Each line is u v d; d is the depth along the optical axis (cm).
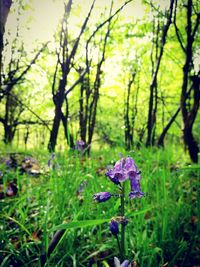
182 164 768
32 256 312
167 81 2598
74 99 2212
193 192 493
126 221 210
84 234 353
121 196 215
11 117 2472
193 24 1479
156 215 379
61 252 317
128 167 212
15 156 839
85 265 317
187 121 966
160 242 336
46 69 1962
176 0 1024
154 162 589
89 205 385
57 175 435
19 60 1856
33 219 388
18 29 1698
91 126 1580
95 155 845
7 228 359
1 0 461
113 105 2791
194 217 408
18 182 438
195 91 969
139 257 310
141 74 2612
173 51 1861
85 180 415
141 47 2283
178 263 328
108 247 320
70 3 1277
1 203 371
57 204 375
